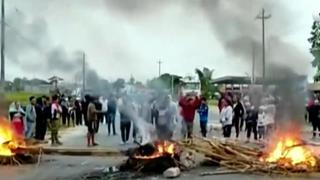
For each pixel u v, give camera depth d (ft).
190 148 42.11
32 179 35.50
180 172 37.99
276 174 37.58
